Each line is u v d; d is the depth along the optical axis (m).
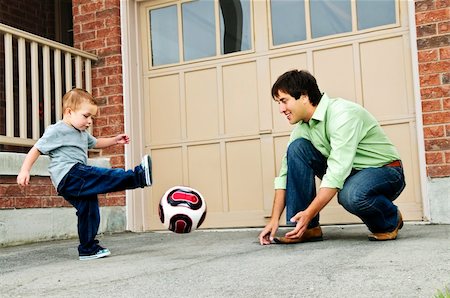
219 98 4.84
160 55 5.15
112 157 4.94
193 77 4.97
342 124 2.81
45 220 4.14
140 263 2.63
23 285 2.19
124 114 5.00
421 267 2.04
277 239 3.13
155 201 5.02
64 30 6.94
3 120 6.09
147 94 5.16
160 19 5.16
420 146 4.01
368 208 2.84
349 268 2.11
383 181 2.87
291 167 3.03
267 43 4.68
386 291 1.71
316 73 4.50
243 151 4.71
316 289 1.80
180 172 4.96
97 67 5.11
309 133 3.00
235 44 4.83
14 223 3.89
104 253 2.97
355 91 4.35
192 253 2.95
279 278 2.00
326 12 4.50
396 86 4.23
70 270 2.52
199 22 5.00
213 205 4.79
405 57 4.21
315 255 2.53
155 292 1.90
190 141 4.93
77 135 3.05
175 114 5.02
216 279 2.05
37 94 4.43
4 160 3.83
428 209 3.93
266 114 4.65
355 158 2.95
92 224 2.96
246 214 4.66
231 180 4.74
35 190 4.09
